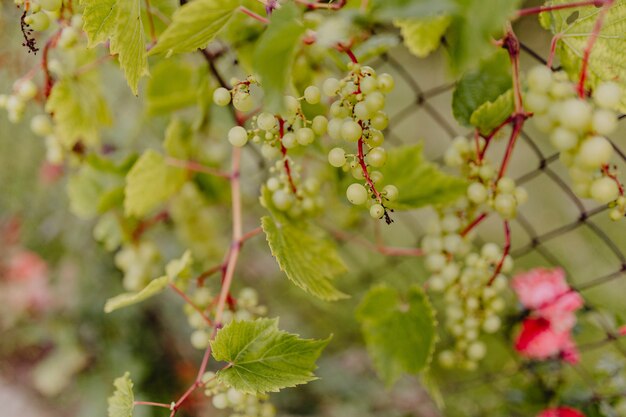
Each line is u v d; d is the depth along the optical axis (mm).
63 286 1387
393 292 846
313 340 708
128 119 1085
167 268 809
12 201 1521
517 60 695
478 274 803
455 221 806
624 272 836
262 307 820
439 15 621
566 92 637
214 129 945
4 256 1509
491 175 755
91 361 1338
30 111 1069
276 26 618
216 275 1271
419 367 829
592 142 624
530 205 1739
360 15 615
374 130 687
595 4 665
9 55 953
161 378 1278
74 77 859
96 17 709
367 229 1405
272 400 1262
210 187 993
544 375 941
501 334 982
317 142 821
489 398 1060
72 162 931
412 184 818
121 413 724
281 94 614
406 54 1753
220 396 739
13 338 1517
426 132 1777
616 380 882
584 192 667
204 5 668
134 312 1315
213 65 824
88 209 978
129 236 1017
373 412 1222
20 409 1461
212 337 771
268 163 1021
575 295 874
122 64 712
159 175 885
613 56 681
